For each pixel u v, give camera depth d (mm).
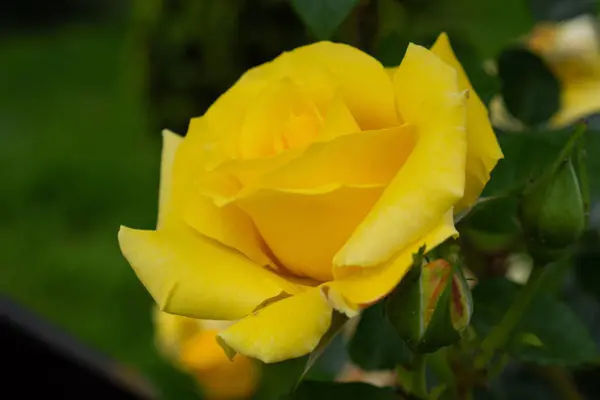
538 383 585
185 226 490
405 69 476
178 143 525
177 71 1405
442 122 464
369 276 460
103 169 2701
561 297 605
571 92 869
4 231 2324
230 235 485
